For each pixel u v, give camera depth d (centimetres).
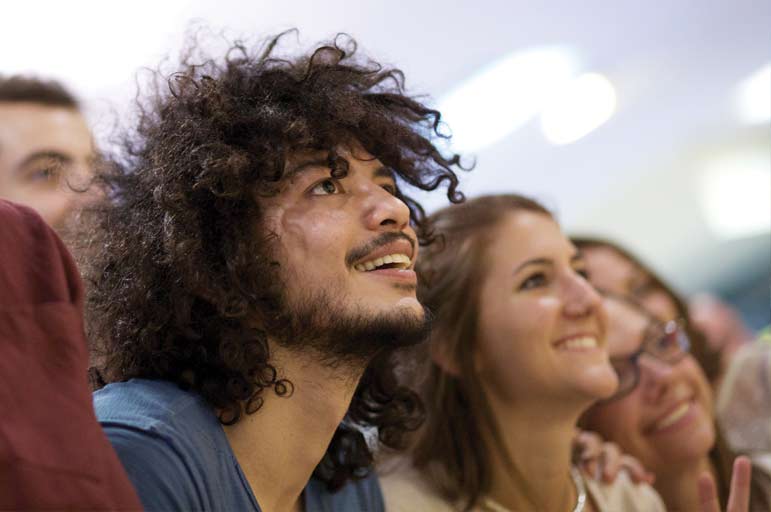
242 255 74
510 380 103
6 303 53
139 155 88
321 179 78
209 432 72
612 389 102
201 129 79
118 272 81
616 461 114
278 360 76
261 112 79
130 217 82
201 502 68
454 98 218
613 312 128
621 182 241
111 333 81
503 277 104
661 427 121
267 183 76
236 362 74
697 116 235
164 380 77
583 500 107
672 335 126
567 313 103
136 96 93
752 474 123
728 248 242
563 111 228
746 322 230
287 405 76
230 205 76
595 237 143
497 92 216
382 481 104
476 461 104
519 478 104
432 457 105
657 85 231
